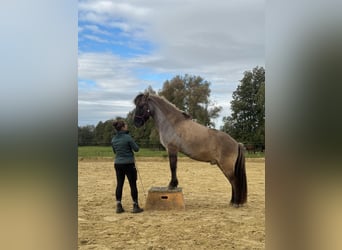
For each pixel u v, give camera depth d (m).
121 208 6.47
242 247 4.32
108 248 4.31
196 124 7.02
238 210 6.70
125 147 6.46
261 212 6.50
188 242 4.57
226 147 6.90
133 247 4.35
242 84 28.28
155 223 5.65
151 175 12.66
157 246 4.39
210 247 4.34
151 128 24.70
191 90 29.66
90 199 7.89
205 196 8.41
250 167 15.73
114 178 11.72
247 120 27.86
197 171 14.16
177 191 6.73
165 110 6.99
